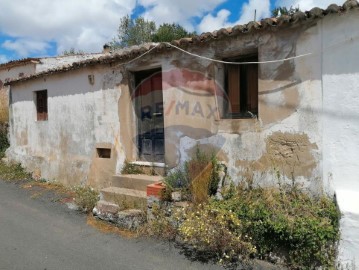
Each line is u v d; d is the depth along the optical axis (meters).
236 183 5.39
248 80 5.45
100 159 7.74
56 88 8.91
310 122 4.64
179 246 4.86
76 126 8.35
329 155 4.52
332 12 4.27
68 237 5.35
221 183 5.39
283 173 4.92
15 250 4.88
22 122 10.72
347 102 4.36
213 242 4.51
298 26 4.64
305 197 4.67
